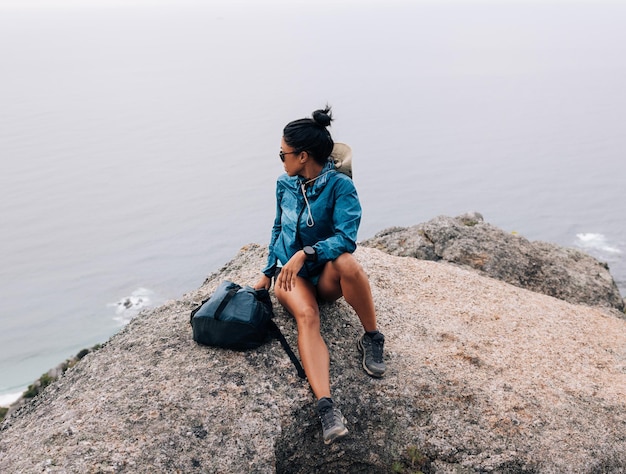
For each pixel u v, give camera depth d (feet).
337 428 13.00
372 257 23.45
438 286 21.91
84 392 14.47
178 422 13.29
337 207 14.32
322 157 14.21
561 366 17.92
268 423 13.73
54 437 12.75
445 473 14.19
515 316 20.63
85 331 627.46
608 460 14.57
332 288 14.85
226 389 14.29
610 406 16.24
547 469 14.11
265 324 15.38
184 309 18.37
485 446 14.46
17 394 460.55
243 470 12.76
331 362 15.66
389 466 14.67
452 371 16.39
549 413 15.52
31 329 631.56
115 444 12.53
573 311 22.59
